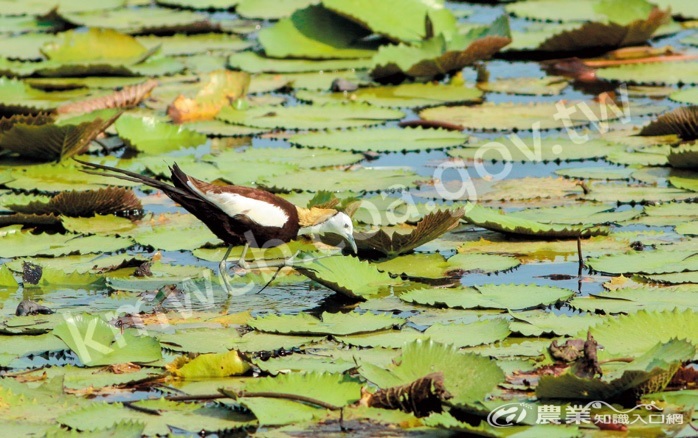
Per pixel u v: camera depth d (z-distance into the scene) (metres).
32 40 20.80
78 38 19.61
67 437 7.35
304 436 7.44
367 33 20.08
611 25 18.81
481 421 7.42
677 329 8.91
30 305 9.80
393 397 7.84
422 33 19.45
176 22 21.80
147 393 8.24
